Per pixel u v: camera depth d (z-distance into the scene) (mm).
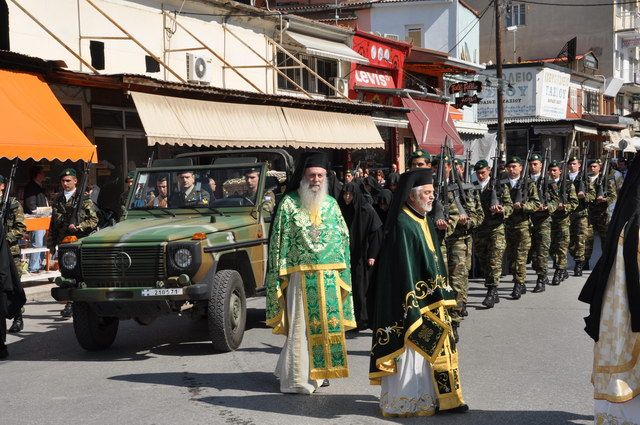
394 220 6273
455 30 33500
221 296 8586
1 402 7039
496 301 11656
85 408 6789
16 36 15375
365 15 34250
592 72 50719
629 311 5262
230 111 17156
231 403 6824
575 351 8617
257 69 22234
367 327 10227
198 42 19672
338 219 7117
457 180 9914
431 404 6270
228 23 21219
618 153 45688
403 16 34000
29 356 8969
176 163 10227
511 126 38594
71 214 10992
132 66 18000
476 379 7480
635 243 5254
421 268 6188
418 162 8930
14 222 10344
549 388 7141
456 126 33250
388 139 28250
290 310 7059
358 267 9836
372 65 27359
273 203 9992
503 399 6781
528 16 51625
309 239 6949
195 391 7242
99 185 16875
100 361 8602
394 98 28672
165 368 8156
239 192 9742
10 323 11070
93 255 8484
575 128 37844
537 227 12828
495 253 11461
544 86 40000
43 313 11820
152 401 6949
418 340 6164
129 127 17531
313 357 6957
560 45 51438
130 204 9945
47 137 12969
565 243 13711
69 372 8109
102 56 17141
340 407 6613
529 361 8188
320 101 20203
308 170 7043
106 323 9109
